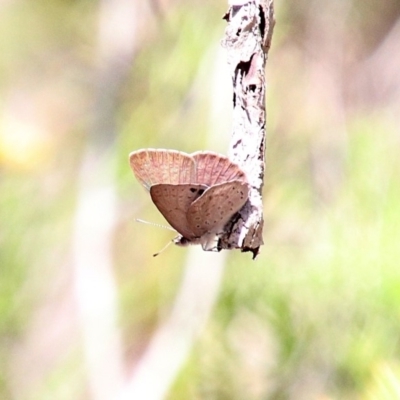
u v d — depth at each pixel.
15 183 1.08
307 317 0.88
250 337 0.90
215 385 0.89
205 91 1.03
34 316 1.04
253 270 0.90
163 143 1.04
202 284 0.92
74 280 1.02
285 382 0.88
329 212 0.92
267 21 0.77
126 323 0.98
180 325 0.92
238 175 0.78
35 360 1.02
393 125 1.06
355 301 0.87
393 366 0.84
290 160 1.07
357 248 0.88
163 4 1.06
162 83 1.05
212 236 0.79
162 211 0.79
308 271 0.89
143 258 1.01
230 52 0.77
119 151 1.06
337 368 0.87
